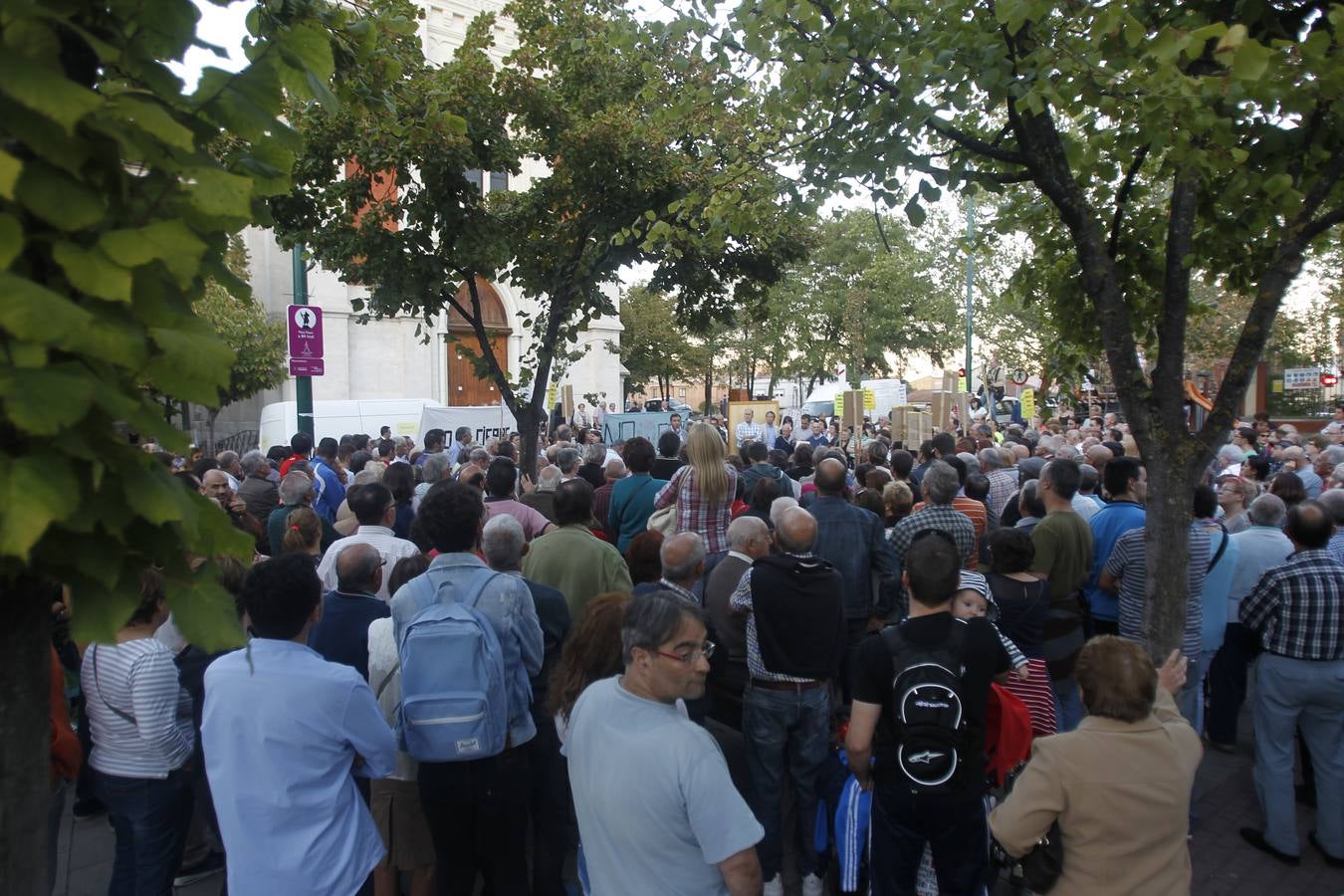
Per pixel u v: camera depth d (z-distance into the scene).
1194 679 5.00
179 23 1.37
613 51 7.75
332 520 8.41
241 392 24.66
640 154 7.40
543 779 4.20
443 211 7.14
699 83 5.11
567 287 7.95
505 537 4.18
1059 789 2.57
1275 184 3.27
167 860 3.65
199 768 4.13
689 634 2.37
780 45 4.17
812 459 9.62
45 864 1.47
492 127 7.33
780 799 4.32
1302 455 9.41
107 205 1.27
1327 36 2.91
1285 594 4.50
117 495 1.28
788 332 39.66
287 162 1.72
